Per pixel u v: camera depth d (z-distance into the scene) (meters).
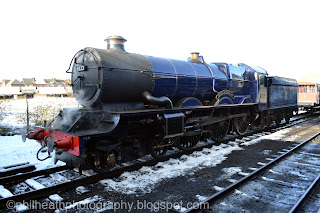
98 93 5.25
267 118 11.50
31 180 4.88
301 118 17.27
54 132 5.11
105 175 5.05
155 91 6.36
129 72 5.64
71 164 5.34
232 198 4.17
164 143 6.69
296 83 15.77
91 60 5.50
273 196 4.27
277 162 6.25
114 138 5.29
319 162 6.28
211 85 8.07
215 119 8.20
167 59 7.14
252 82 10.61
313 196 4.21
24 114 15.05
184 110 6.76
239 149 7.75
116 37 6.21
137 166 5.70
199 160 6.49
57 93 52.19
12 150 7.44
